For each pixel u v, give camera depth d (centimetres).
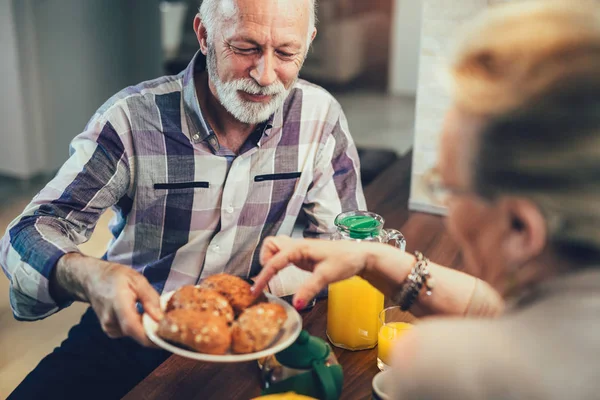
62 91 423
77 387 137
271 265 101
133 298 100
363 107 608
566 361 58
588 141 59
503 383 60
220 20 132
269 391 90
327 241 103
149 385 105
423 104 178
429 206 185
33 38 398
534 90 60
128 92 147
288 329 97
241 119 139
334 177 162
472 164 65
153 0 470
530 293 65
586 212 60
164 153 146
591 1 63
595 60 59
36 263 118
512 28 64
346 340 116
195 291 99
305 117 157
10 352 242
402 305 102
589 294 62
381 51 654
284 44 132
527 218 63
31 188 402
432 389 63
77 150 142
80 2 421
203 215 151
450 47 69
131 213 152
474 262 71
